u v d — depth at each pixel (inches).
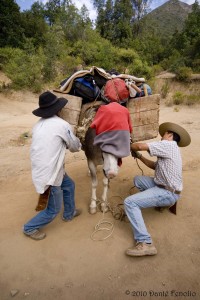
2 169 245.0
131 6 1998.0
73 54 1262.3
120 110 136.2
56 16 1815.9
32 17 1348.4
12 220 164.1
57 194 136.3
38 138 128.5
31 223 143.6
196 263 130.1
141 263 130.9
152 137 169.9
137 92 158.6
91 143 153.4
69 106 154.1
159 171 146.4
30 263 131.7
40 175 128.0
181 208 173.8
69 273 125.9
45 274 125.5
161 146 141.5
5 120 453.4
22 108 569.3
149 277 123.0
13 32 1125.1
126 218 164.2
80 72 153.5
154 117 165.6
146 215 166.7
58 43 889.5
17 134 362.9
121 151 131.8
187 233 150.7
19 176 228.4
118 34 1902.1
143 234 133.3
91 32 1486.2
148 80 857.5
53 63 832.3
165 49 2091.5
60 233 151.7
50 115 131.8
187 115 487.2
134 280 121.7
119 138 132.1
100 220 162.7
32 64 734.5
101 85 160.4
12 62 743.7
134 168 234.5
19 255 136.6
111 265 130.0
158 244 142.8
